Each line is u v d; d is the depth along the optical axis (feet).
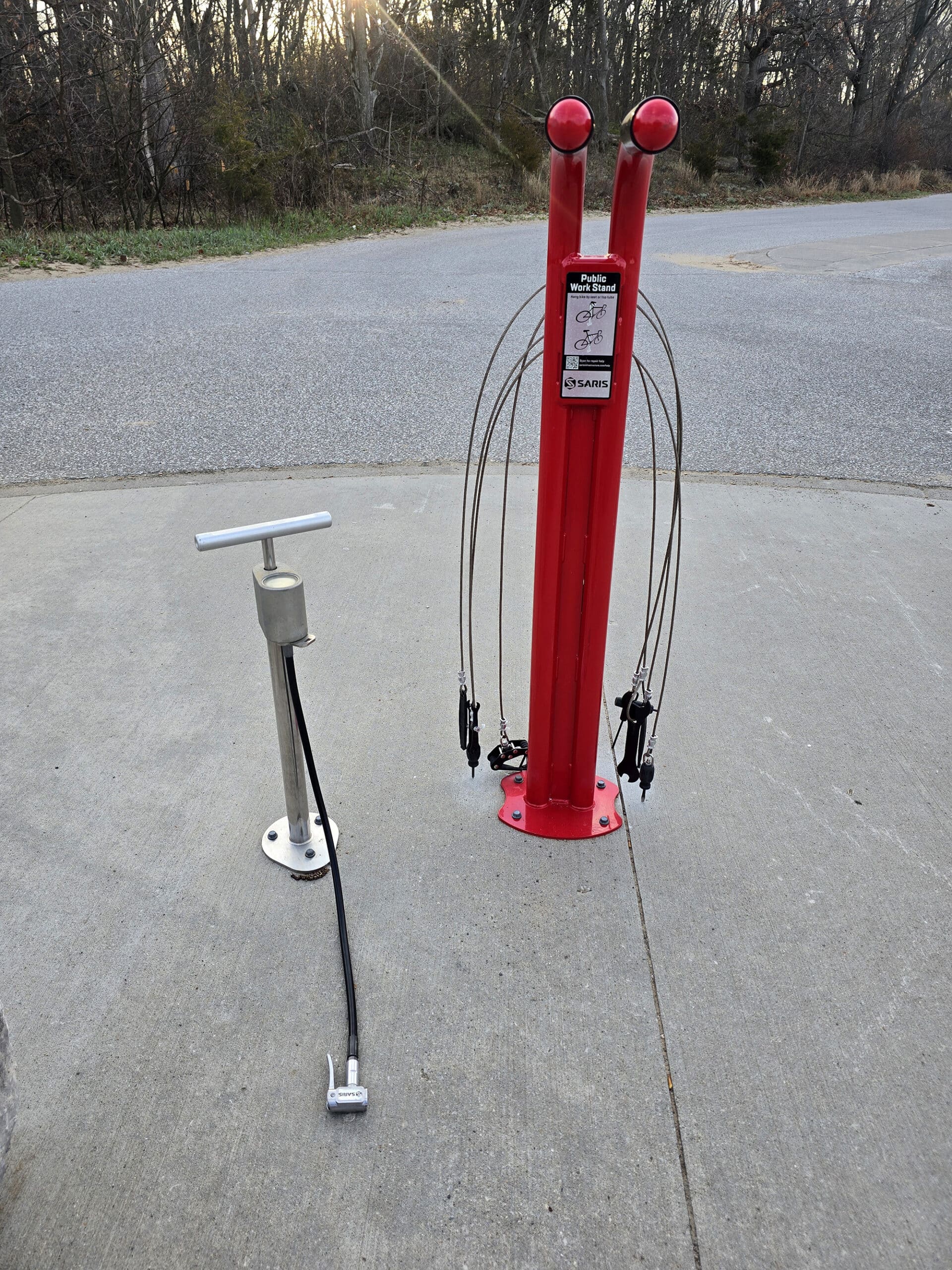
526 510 14.02
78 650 10.26
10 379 21.22
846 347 25.73
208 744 8.82
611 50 96.48
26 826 7.76
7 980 6.35
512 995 6.31
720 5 97.86
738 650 10.43
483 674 9.97
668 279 36.70
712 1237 4.93
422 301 31.35
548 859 7.51
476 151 77.71
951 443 17.61
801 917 6.97
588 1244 4.89
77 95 51.67
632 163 5.32
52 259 40.29
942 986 6.40
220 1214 5.01
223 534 5.91
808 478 15.67
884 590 11.79
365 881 7.27
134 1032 6.01
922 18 103.40
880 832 7.81
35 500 14.17
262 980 6.40
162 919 6.89
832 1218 5.02
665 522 13.70
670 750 8.82
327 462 15.98
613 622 10.91
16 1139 5.36
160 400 19.58
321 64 75.61
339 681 9.80
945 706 9.50
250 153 54.34
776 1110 5.58
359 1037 5.99
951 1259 4.84
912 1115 5.56
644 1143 5.39
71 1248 4.85
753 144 85.87
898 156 101.35
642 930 6.84
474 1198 5.10
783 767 8.60
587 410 6.19
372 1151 5.33
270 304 30.89
